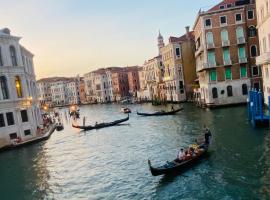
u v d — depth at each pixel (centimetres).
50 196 1684
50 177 2027
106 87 12606
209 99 4406
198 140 2488
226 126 2902
